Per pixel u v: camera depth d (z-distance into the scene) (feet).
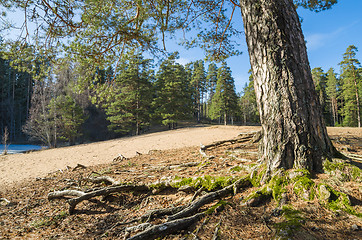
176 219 8.93
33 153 63.00
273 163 10.48
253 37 11.43
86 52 17.52
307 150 9.96
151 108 138.21
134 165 24.89
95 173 22.80
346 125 134.92
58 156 50.55
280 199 8.91
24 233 11.15
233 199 10.17
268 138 10.89
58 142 133.80
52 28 17.06
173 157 27.58
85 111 146.41
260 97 11.39
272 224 7.70
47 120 101.81
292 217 7.71
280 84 10.38
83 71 19.31
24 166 41.42
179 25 22.52
